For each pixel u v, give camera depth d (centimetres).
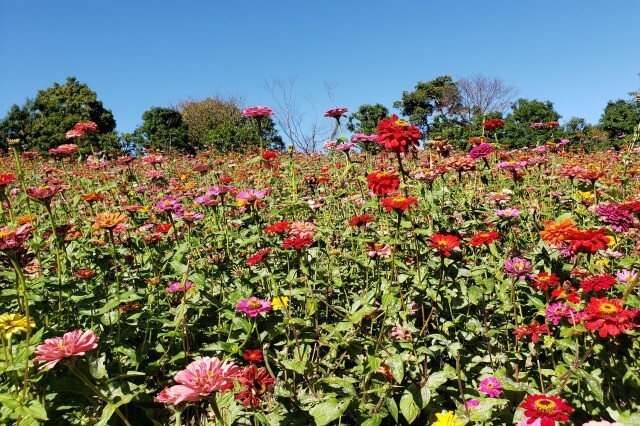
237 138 2302
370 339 269
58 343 186
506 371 277
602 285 252
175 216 464
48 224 463
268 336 314
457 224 426
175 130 3216
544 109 2525
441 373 242
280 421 252
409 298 310
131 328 284
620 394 249
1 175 310
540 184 645
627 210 318
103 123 3206
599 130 2639
